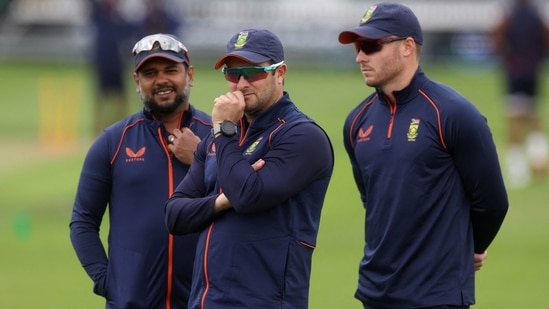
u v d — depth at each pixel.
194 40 144.25
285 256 21.62
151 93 23.91
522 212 52.59
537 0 132.12
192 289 22.23
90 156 24.48
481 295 38.03
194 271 22.25
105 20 81.25
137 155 24.12
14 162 71.12
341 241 47.03
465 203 23.58
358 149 24.30
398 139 23.53
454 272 23.30
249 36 21.92
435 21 145.12
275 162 21.53
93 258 24.17
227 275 21.56
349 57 142.88
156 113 24.19
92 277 24.16
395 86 23.80
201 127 24.45
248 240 21.58
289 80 125.31
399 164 23.44
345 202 55.41
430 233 23.28
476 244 24.25
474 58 143.00
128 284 23.69
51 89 115.38
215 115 21.78
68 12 148.25
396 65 23.66
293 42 144.25
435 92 23.59
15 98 109.88
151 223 23.81
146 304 23.70
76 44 147.25
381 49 23.61
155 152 24.12
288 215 21.78
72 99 107.12
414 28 23.75
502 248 45.47
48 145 79.19
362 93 109.44
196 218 22.03
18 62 145.75
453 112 23.14
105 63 81.44
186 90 24.14
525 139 63.47
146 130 24.33
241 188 21.23
